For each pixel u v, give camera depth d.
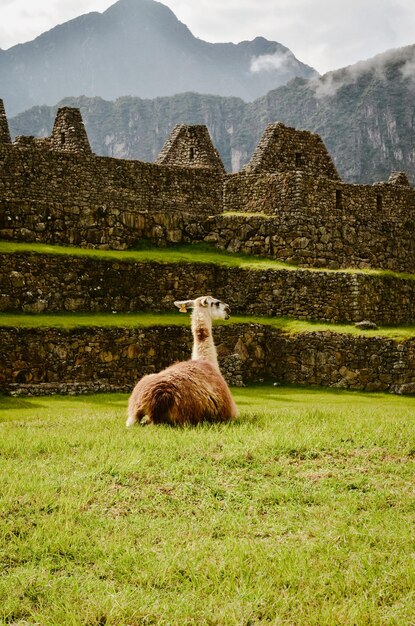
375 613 5.91
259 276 30.75
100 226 30.72
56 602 5.98
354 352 27.11
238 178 37.97
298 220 34.03
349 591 6.27
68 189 35.41
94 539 7.12
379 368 26.77
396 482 9.26
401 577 6.52
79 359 22.75
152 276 28.98
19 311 25.72
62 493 8.27
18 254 26.02
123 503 8.16
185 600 6.04
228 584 6.29
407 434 11.52
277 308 30.61
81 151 38.00
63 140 38.38
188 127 43.44
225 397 12.48
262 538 7.39
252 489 8.74
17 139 38.53
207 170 39.56
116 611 5.84
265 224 33.62
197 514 7.93
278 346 28.14
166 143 44.00
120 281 28.12
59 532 7.18
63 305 26.67
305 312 30.41
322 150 42.38
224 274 30.91
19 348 21.67
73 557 6.82
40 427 12.92
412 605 6.05
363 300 30.45
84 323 23.55
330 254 35.09
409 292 33.25
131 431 11.52
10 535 7.17
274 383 27.41
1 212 28.61
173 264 29.59
